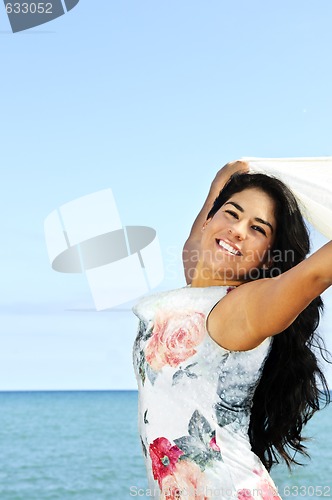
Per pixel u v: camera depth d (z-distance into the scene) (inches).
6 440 1197.1
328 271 77.3
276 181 96.3
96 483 858.1
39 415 1566.2
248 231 95.5
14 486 831.7
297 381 98.7
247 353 88.5
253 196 95.7
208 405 87.4
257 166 113.4
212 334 87.7
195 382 87.7
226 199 98.7
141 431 92.0
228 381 88.1
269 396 99.0
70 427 1384.1
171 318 90.0
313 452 810.8
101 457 999.6
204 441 86.7
